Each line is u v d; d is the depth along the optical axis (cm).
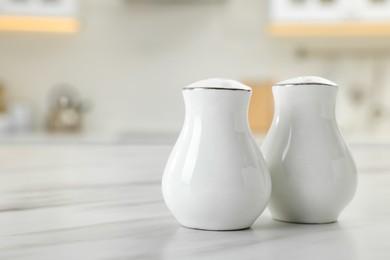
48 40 327
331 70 328
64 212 66
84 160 131
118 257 44
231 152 53
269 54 329
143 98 330
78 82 329
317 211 59
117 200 76
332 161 58
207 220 54
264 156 61
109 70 330
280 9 295
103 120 330
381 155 152
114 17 329
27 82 327
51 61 328
